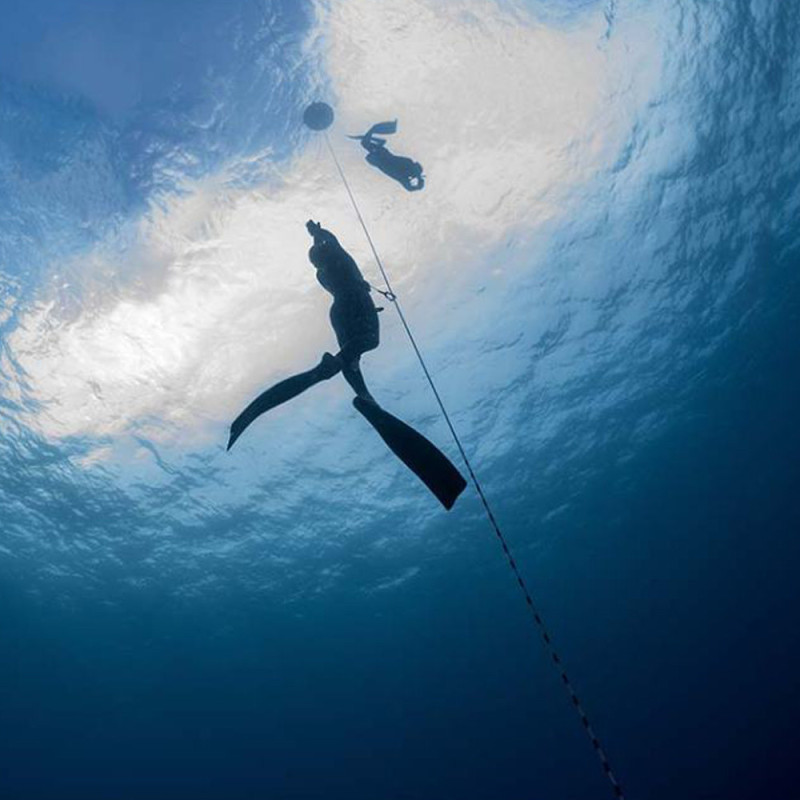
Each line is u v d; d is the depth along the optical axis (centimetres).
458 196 1420
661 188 1556
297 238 1377
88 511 1808
